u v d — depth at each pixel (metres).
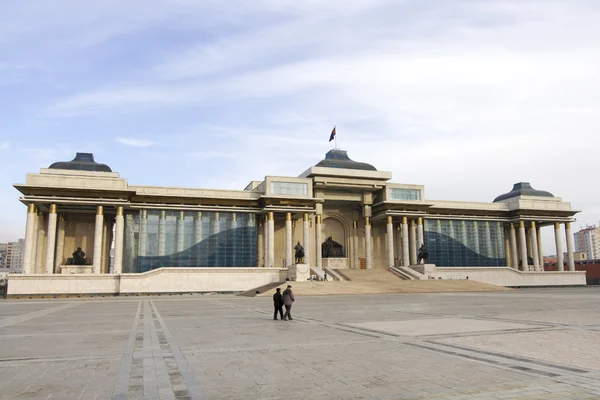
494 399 10.38
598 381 11.90
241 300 56.44
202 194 89.38
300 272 78.81
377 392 11.07
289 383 11.99
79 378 12.73
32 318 31.66
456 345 17.48
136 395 10.98
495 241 112.44
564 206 114.25
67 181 80.06
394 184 101.81
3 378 12.78
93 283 74.12
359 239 106.25
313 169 96.94
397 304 42.72
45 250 86.44
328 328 23.56
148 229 86.69
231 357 15.60
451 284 81.12
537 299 48.88
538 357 15.04
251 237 91.44
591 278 123.88
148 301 55.97
